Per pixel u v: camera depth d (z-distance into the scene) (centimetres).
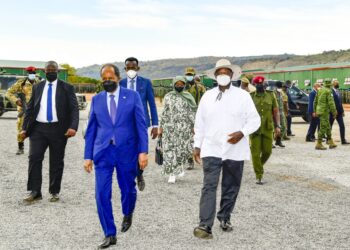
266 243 561
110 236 541
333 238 584
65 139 754
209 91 599
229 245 552
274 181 952
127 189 566
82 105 3250
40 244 550
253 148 913
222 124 580
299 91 2544
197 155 598
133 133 551
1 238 571
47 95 738
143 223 639
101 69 542
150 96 828
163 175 957
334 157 1306
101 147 537
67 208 716
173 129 920
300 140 1755
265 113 908
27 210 702
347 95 4056
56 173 755
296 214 696
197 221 652
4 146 1473
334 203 769
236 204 754
